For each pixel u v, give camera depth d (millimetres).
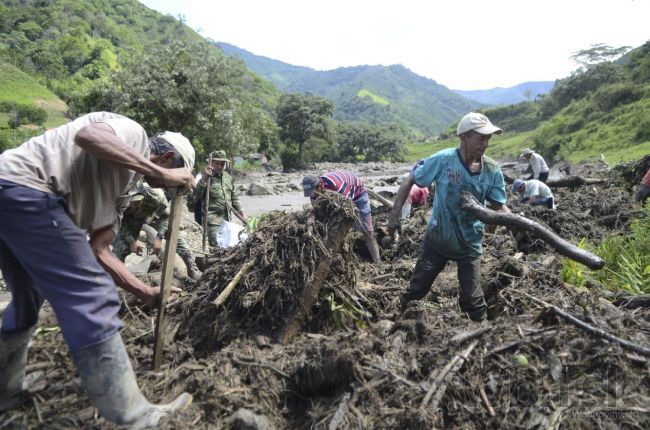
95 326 2391
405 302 4395
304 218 4078
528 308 4152
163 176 2686
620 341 2752
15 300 2725
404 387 2654
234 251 4539
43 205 2391
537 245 6637
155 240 5598
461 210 3939
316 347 3045
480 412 2518
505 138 101438
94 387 2400
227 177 7184
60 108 82812
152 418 2562
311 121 58938
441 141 133875
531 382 2633
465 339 2895
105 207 2811
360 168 62250
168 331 3646
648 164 12250
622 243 6512
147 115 26172
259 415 2666
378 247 6867
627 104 62625
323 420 2582
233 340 3545
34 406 2824
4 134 49875
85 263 2463
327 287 3998
